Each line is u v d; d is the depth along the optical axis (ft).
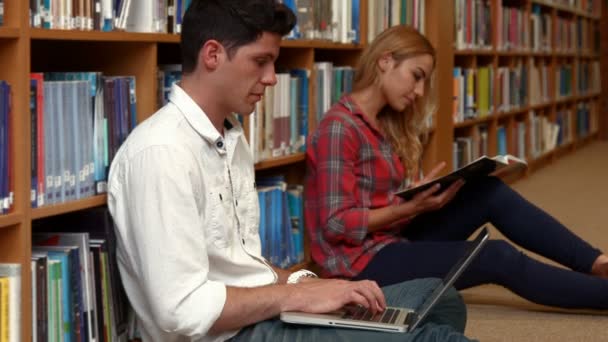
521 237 8.82
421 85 8.59
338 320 5.26
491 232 13.91
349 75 10.78
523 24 20.81
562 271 8.59
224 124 5.89
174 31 6.92
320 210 8.27
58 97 5.57
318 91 9.95
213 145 5.53
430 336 5.12
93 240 6.00
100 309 5.95
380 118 8.95
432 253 8.13
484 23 17.34
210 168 5.53
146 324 5.58
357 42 10.84
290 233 9.32
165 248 5.00
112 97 6.13
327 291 5.41
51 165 5.52
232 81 5.44
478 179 8.99
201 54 5.44
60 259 5.56
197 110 5.44
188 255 5.03
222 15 5.37
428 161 13.35
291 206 9.50
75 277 5.68
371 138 8.48
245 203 6.00
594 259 8.61
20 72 5.17
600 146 29.12
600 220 15.52
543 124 23.07
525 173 21.22
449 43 14.23
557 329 8.77
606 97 31.27
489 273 8.53
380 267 8.25
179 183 5.07
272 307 5.30
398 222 8.79
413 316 5.44
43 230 6.21
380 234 8.57
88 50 6.72
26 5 5.18
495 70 18.39
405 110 8.93
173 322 5.01
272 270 6.07
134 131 5.50
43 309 5.42
